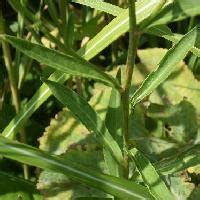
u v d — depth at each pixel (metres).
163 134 0.68
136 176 0.51
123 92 0.45
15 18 0.82
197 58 0.71
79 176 0.46
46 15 0.76
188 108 0.68
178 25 0.73
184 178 0.62
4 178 0.60
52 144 0.67
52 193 0.63
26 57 0.70
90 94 0.73
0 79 0.77
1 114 0.73
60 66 0.43
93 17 0.69
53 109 0.76
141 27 0.42
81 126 0.67
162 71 0.44
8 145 0.46
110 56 0.79
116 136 0.51
